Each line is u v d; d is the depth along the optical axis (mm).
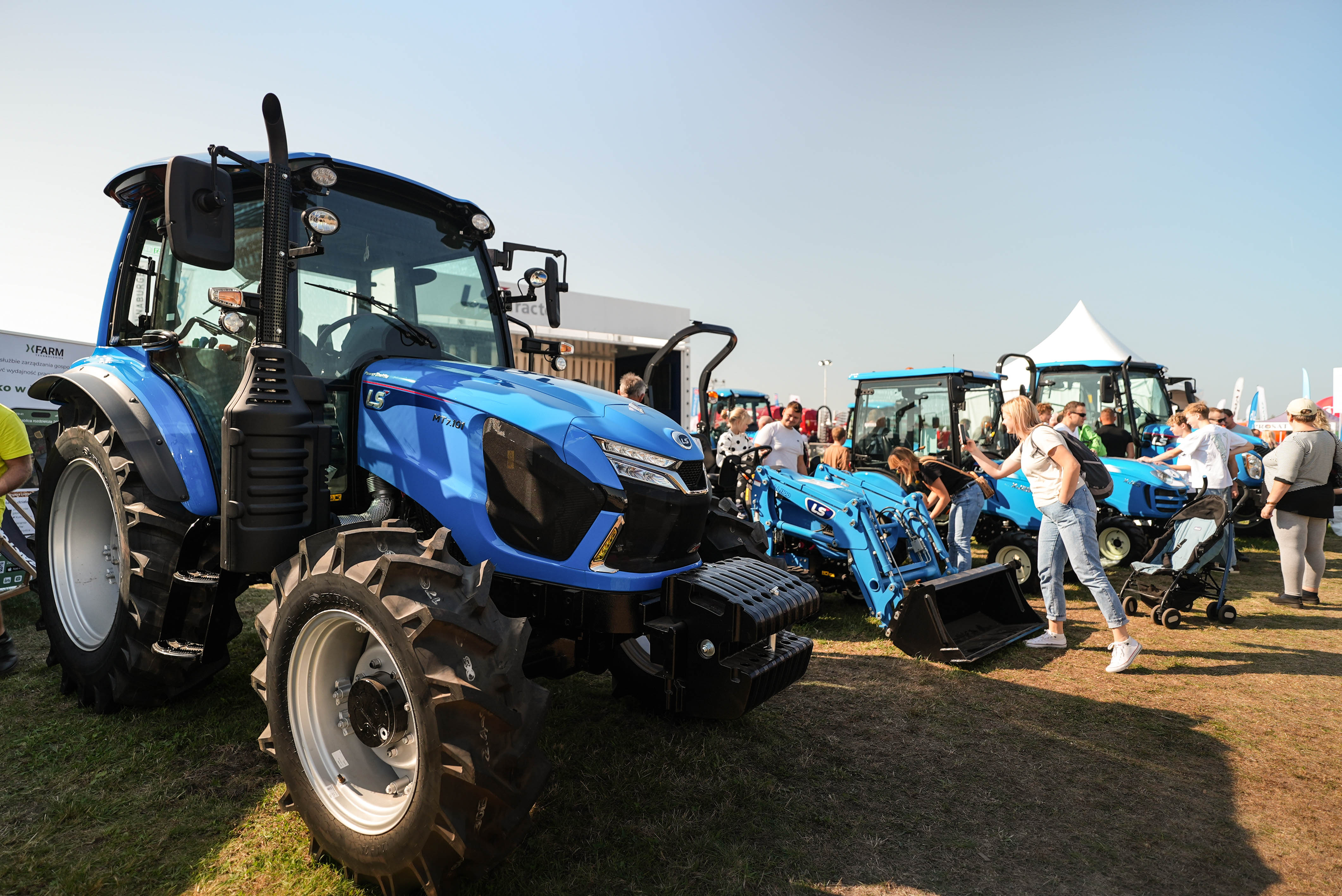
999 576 5270
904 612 4680
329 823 2229
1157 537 6625
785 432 7508
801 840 2555
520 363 10414
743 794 2832
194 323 3217
